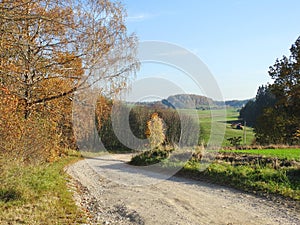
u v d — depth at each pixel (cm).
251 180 1154
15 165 921
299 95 2984
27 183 888
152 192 1112
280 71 3112
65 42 1362
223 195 1030
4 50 1013
